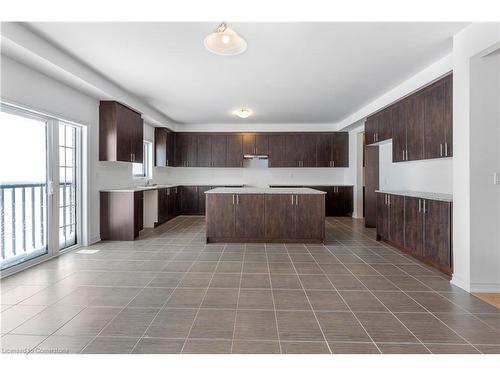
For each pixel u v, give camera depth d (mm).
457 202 2975
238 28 2836
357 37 3018
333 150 8039
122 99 4859
